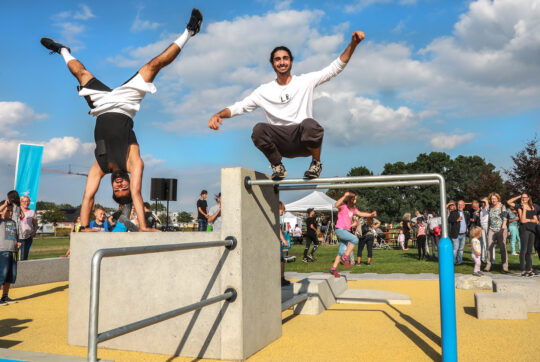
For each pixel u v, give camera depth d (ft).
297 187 13.44
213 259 11.30
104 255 6.45
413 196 247.09
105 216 21.65
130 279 12.34
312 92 11.93
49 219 280.51
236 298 10.89
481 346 11.64
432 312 16.80
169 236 11.93
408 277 28.55
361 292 21.08
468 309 17.22
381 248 71.51
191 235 11.62
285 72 11.64
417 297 20.52
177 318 11.61
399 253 55.77
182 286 11.61
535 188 75.36
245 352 10.87
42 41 16.24
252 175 11.98
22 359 7.15
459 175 249.14
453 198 247.50
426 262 40.81
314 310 16.60
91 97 14.58
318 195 80.33
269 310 12.51
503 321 14.89
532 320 15.06
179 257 11.75
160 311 11.82
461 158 256.52
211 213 38.52
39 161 36.60
